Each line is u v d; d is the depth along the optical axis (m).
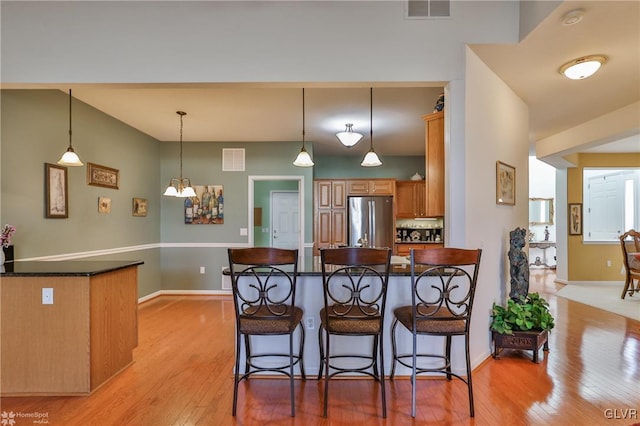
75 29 2.59
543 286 6.15
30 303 2.33
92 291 2.36
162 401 2.25
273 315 2.18
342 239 6.30
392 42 2.60
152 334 3.56
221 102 3.81
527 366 2.74
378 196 6.31
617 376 2.56
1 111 2.89
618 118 3.91
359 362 2.62
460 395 2.31
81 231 3.77
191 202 5.55
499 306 2.99
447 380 2.53
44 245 3.30
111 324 2.57
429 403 2.21
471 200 2.64
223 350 3.12
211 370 2.71
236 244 5.54
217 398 2.29
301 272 2.55
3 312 2.33
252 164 5.58
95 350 2.39
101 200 4.10
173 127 4.77
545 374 2.60
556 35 2.42
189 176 5.56
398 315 2.35
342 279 2.63
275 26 2.61
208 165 5.56
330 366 2.37
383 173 6.96
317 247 6.30
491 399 2.25
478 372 2.64
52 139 3.39
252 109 4.04
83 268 2.49
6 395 2.31
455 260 2.04
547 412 2.10
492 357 2.90
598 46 2.56
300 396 2.32
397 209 6.54
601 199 7.16
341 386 2.46
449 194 2.61
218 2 2.61
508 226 3.29
